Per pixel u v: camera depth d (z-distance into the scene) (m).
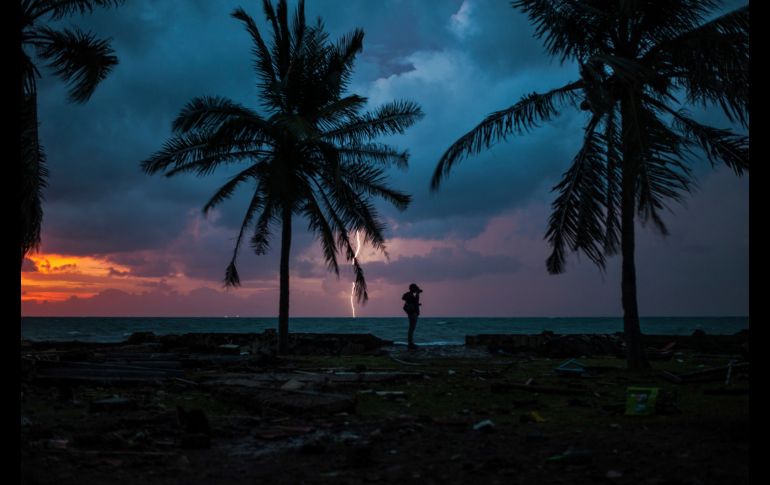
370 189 17.91
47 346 16.92
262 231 19.16
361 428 5.42
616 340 17.28
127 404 6.38
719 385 8.73
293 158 16.77
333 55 17.30
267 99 17.22
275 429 5.24
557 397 7.59
